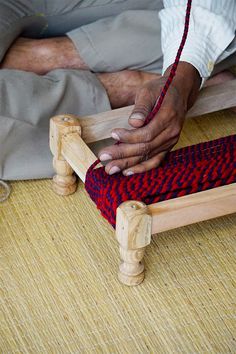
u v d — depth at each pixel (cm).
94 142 168
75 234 148
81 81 165
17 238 146
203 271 139
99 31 173
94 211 154
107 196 129
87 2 180
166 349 122
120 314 129
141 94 136
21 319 127
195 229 150
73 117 149
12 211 153
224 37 150
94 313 129
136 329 126
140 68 177
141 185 130
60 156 152
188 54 146
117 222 125
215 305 131
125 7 185
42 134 162
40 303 131
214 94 160
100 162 138
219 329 126
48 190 160
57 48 175
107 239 146
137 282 134
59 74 164
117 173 135
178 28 150
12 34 170
